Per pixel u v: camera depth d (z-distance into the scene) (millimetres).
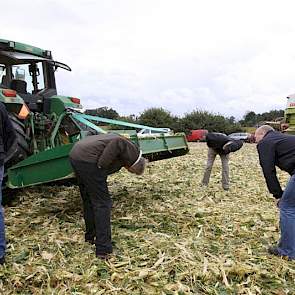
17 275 3205
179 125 40875
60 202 5488
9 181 4727
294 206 3773
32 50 6141
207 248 3885
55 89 6488
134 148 3752
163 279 3203
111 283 3145
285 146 3822
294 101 13836
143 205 5488
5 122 3590
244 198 6316
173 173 8742
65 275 3205
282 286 3191
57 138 5746
